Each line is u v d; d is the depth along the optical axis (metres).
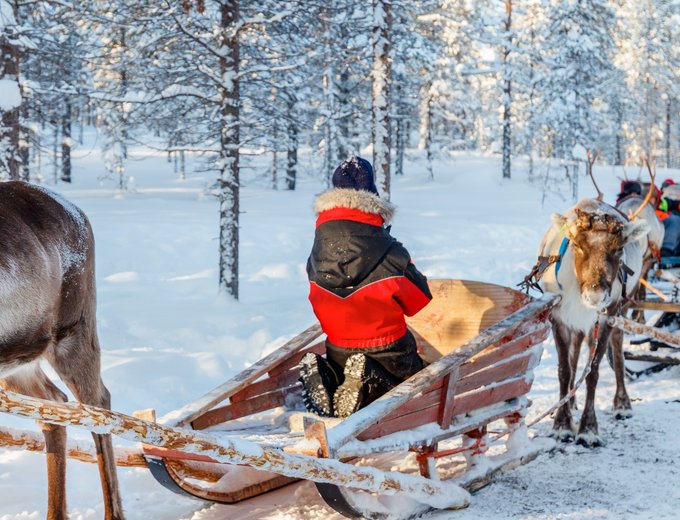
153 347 9.53
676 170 51.09
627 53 62.56
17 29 11.45
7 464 5.43
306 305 12.84
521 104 43.62
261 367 5.10
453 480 4.98
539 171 42.97
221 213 13.37
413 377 4.54
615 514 4.58
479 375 5.07
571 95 36.72
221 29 12.96
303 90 27.95
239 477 4.91
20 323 3.95
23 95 13.65
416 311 4.84
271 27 13.77
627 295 7.04
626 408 6.82
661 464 5.50
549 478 5.31
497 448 6.02
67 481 5.25
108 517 4.36
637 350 8.27
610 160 57.75
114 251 17.55
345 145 30.53
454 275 15.96
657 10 63.81
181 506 4.91
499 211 30.27
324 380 4.66
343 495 4.07
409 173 46.03
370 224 4.75
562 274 6.12
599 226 5.73
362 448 4.18
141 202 28.48
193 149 13.82
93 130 66.25
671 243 10.20
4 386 4.62
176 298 13.53
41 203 4.42
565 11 37.22
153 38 13.49
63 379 4.50
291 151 35.69
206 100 13.61
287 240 19.77
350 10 16.45
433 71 42.03
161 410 6.91
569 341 6.30
